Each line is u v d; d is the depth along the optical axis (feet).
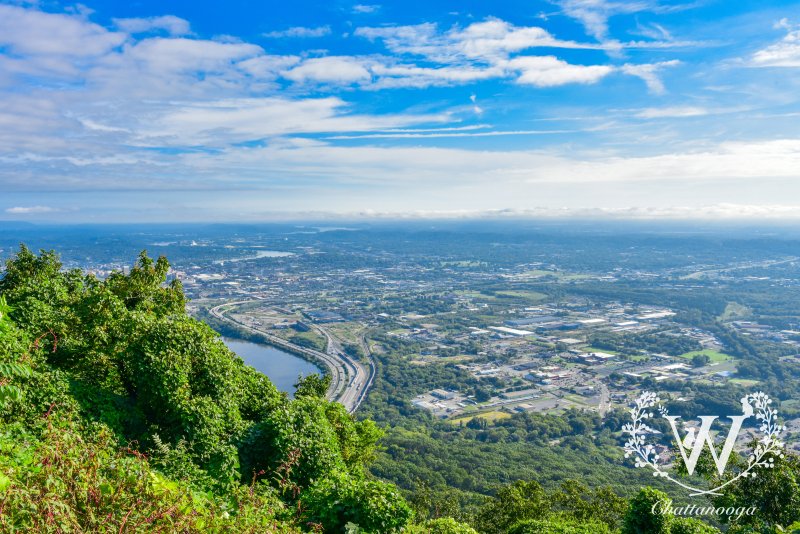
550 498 92.12
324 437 47.96
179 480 36.29
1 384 21.42
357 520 36.81
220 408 47.37
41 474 19.95
